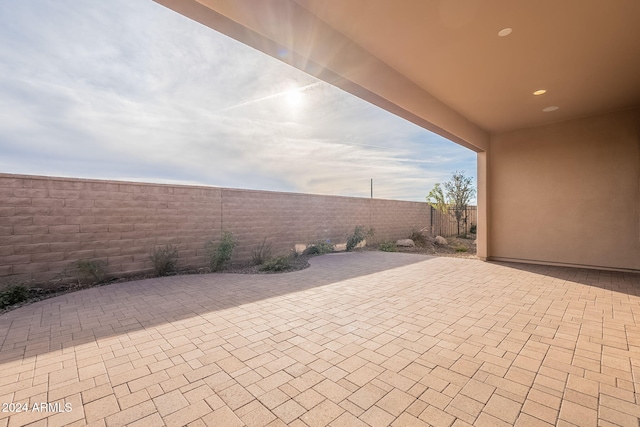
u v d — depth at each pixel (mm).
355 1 2873
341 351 2662
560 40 3547
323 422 1735
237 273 6316
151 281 5488
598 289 4754
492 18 3150
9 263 4477
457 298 4316
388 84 4141
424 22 3217
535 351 2631
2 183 4449
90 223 5230
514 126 6965
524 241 7148
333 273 6246
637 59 3975
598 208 6203
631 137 5844
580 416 1771
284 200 8500
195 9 2387
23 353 2654
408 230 13148
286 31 2852
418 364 2416
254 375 2271
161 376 2266
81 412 1842
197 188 6598
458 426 1690
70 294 4617
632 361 2439
